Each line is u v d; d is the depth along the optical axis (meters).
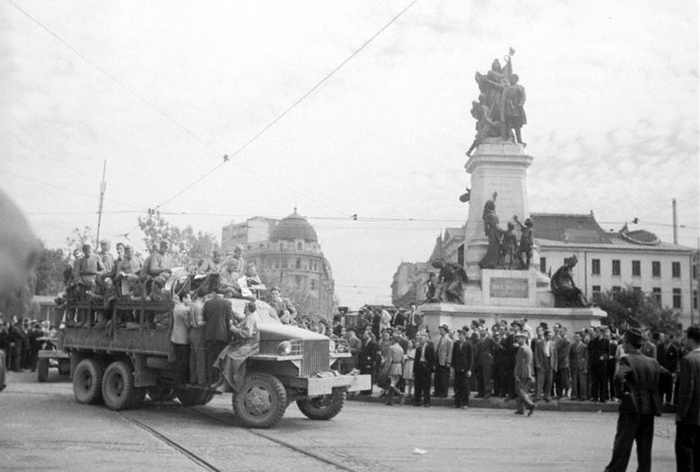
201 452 10.43
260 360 13.98
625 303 69.19
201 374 14.38
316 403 15.76
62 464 8.88
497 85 36.81
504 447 12.04
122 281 15.89
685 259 82.12
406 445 11.93
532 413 18.72
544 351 20.14
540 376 20.09
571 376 21.23
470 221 36.31
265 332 14.04
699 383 8.30
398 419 16.34
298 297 92.62
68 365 22.73
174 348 14.58
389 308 37.31
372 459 10.30
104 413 15.07
